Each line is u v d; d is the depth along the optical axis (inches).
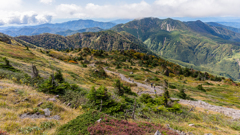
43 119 379.9
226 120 767.1
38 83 809.5
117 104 629.3
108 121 351.9
